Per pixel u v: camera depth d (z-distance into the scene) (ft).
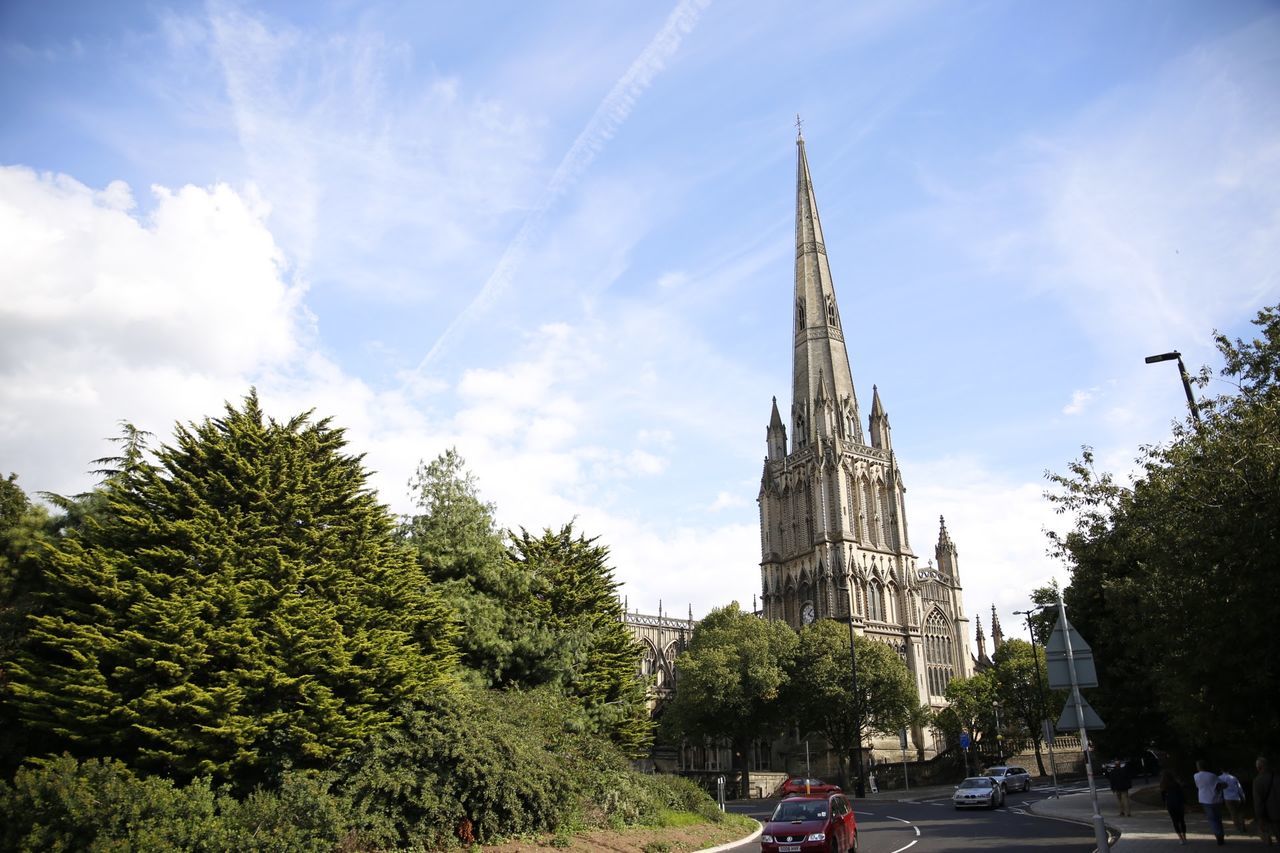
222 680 90.33
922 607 442.91
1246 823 111.24
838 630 322.75
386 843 87.71
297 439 111.96
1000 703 341.21
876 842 115.55
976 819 150.92
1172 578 89.76
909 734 400.06
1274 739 93.91
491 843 96.43
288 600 96.84
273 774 90.12
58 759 76.38
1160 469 108.99
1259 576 77.97
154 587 91.86
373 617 108.58
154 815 71.92
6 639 97.45
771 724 320.50
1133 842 98.73
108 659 89.04
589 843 103.35
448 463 160.45
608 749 132.77
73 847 67.87
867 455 451.12
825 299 485.97
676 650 509.76
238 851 72.08
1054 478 140.87
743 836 132.57
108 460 123.54
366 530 113.19
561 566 189.57
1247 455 79.36
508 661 144.87
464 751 97.19
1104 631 146.20
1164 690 110.52
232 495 103.71
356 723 98.07
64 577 92.89
